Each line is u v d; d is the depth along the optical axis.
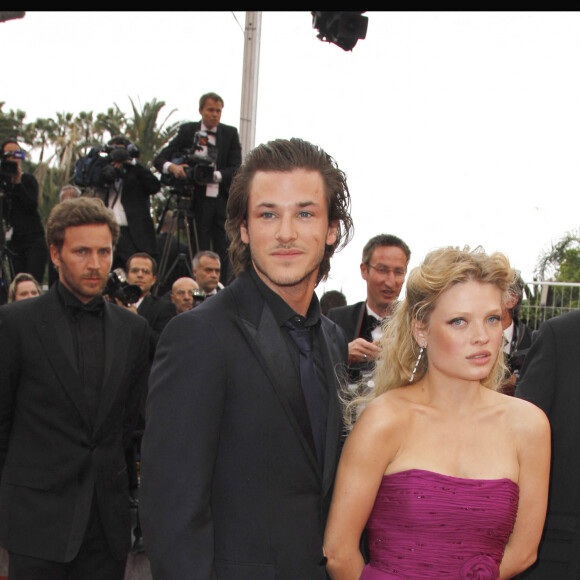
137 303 5.13
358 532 1.86
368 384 2.33
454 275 1.83
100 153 6.34
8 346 2.54
